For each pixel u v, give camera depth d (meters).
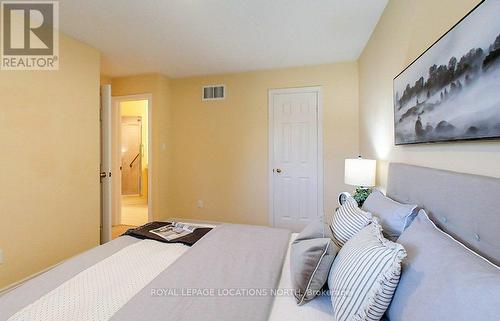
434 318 0.66
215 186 3.80
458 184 1.00
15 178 2.02
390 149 1.98
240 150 3.69
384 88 2.11
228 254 1.47
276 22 2.27
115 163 3.93
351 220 1.39
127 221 4.14
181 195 3.94
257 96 3.59
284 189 3.55
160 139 3.72
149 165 3.67
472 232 0.91
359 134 3.20
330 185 3.36
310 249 1.13
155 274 1.29
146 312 0.94
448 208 1.06
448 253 0.79
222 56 3.06
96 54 2.79
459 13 1.09
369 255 0.92
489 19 0.88
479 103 0.93
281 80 3.49
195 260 1.38
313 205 3.44
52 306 1.01
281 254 1.50
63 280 1.20
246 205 3.69
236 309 0.97
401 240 1.06
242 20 2.23
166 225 2.07
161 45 2.73
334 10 2.09
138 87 3.72
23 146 2.07
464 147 1.07
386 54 2.05
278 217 3.58
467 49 1.00
